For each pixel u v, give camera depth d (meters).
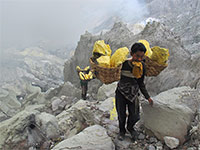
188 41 12.90
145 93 2.89
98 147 2.93
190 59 5.63
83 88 8.09
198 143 2.83
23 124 3.76
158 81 6.11
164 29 7.18
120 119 3.05
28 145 3.69
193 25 14.42
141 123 3.62
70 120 5.03
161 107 3.30
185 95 3.61
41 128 4.03
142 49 2.46
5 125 3.78
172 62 6.01
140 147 3.08
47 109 7.98
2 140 3.62
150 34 7.27
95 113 4.25
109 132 3.54
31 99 12.88
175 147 2.86
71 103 8.02
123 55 2.44
